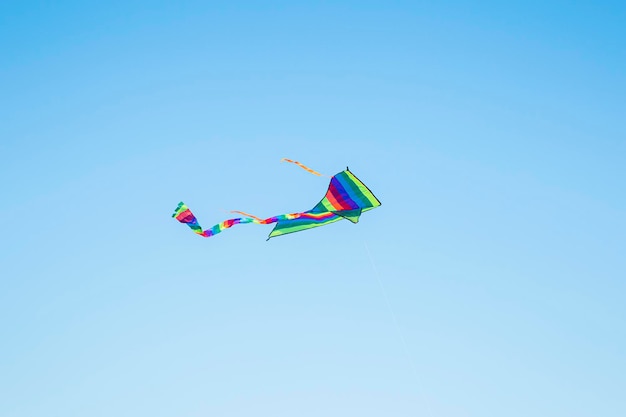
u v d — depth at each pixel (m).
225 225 10.63
